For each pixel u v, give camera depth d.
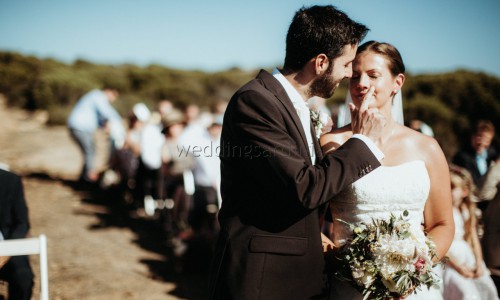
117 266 5.09
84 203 7.78
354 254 1.97
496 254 3.42
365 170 1.79
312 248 1.89
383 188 2.07
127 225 6.81
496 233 3.42
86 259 5.19
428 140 2.18
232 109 1.88
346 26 1.88
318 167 1.78
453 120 14.34
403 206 2.08
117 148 8.45
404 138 2.17
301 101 1.95
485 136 5.67
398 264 1.89
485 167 5.76
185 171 5.71
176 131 6.29
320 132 2.28
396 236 1.94
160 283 4.75
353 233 2.03
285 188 1.74
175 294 4.49
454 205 3.36
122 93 28.41
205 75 34.41
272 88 1.88
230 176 1.92
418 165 2.10
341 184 1.74
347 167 1.75
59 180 9.16
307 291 1.88
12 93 21.23
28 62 30.83
